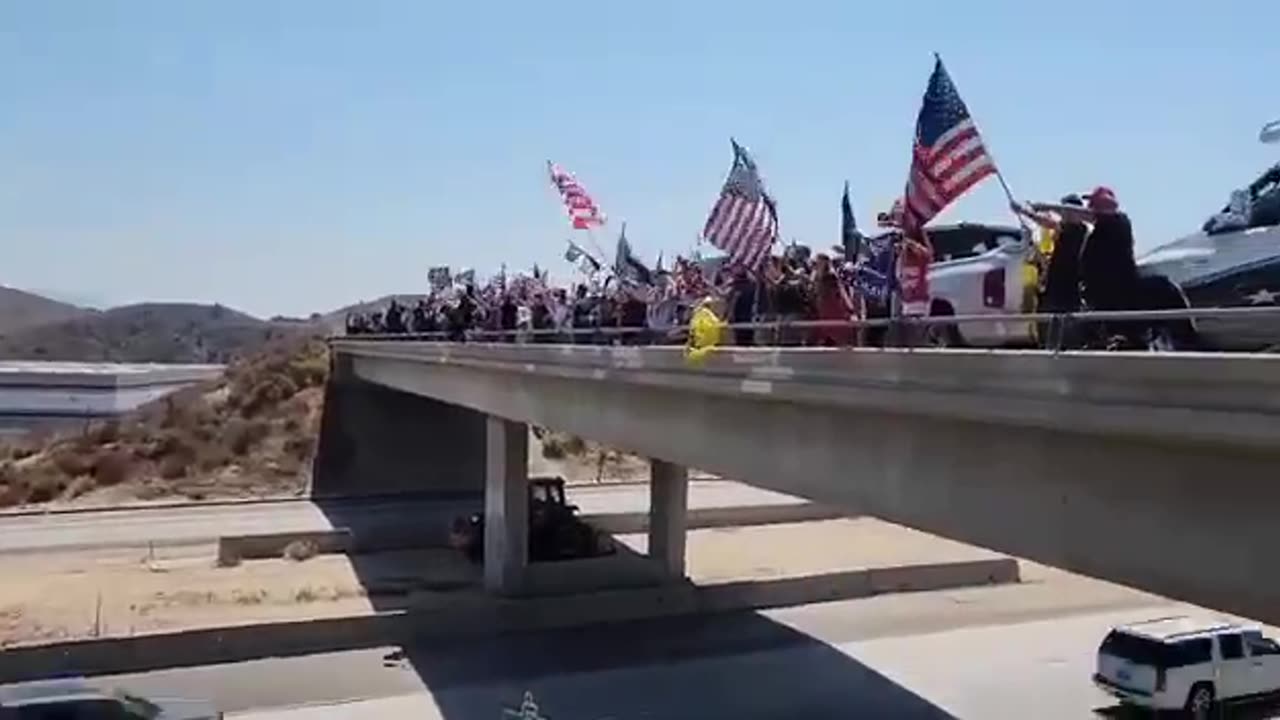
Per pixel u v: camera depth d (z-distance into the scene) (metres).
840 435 17.02
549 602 41.09
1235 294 11.86
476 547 50.50
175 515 61.91
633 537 55.78
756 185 20.25
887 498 15.91
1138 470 11.73
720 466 21.00
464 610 39.91
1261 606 10.48
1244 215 12.13
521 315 37.41
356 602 42.22
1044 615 42.53
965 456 14.28
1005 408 12.39
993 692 32.56
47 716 23.67
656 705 31.66
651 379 22.38
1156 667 28.58
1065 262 12.13
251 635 36.84
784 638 39.22
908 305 14.52
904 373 14.13
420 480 71.56
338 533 53.56
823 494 17.53
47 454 74.38
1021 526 13.38
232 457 71.88
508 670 35.25
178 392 88.69
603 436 27.41
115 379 165.38
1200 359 10.02
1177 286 11.92
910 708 31.20
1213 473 10.93
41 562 50.12
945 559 50.59
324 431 71.88
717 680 34.16
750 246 20.22
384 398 72.81
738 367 18.73
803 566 49.12
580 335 30.97
